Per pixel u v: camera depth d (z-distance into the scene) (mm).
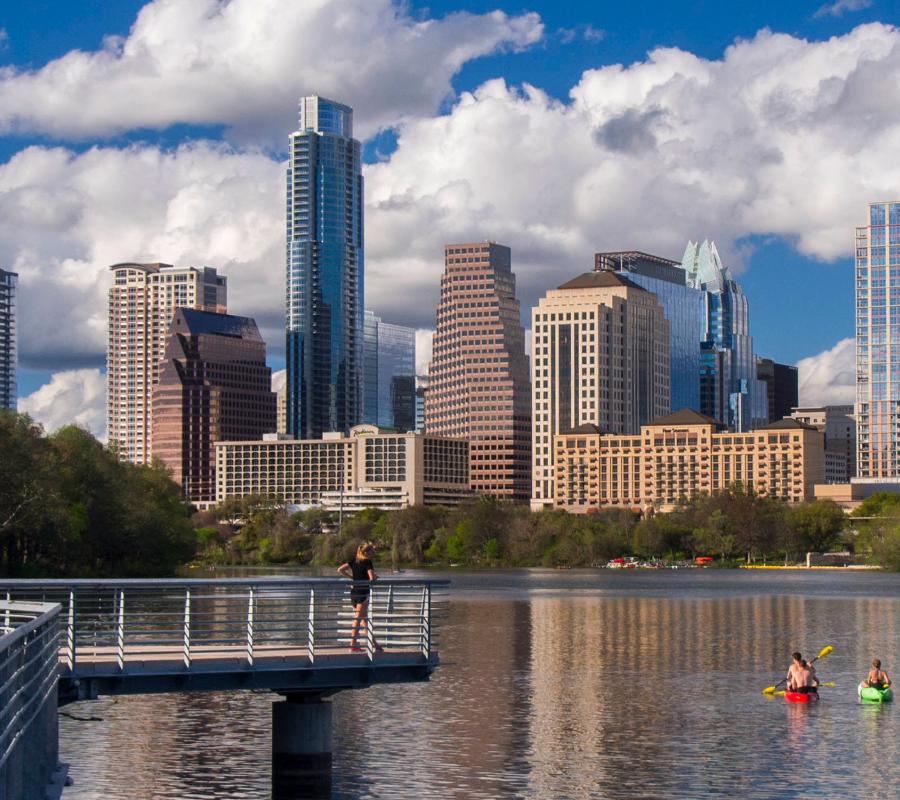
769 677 119938
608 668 126750
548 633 168375
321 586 67625
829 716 97000
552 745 85438
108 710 95875
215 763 77812
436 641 155500
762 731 90750
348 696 105125
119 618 63750
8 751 38656
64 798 69562
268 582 66375
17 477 178875
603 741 86938
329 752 70250
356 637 69438
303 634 121250
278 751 70000
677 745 85688
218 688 65750
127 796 69812
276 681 67000
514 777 76000
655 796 71875
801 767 79188
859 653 142625
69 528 186625
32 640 46875
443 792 72125
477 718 95375
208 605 181625
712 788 73812
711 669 126188
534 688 111250
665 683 115250
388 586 69625
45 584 61781
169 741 84438
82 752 80938
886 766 79375
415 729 90625
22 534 190875
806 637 162750
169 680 64625
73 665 62219
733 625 183125
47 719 53219
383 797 70750
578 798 71312
